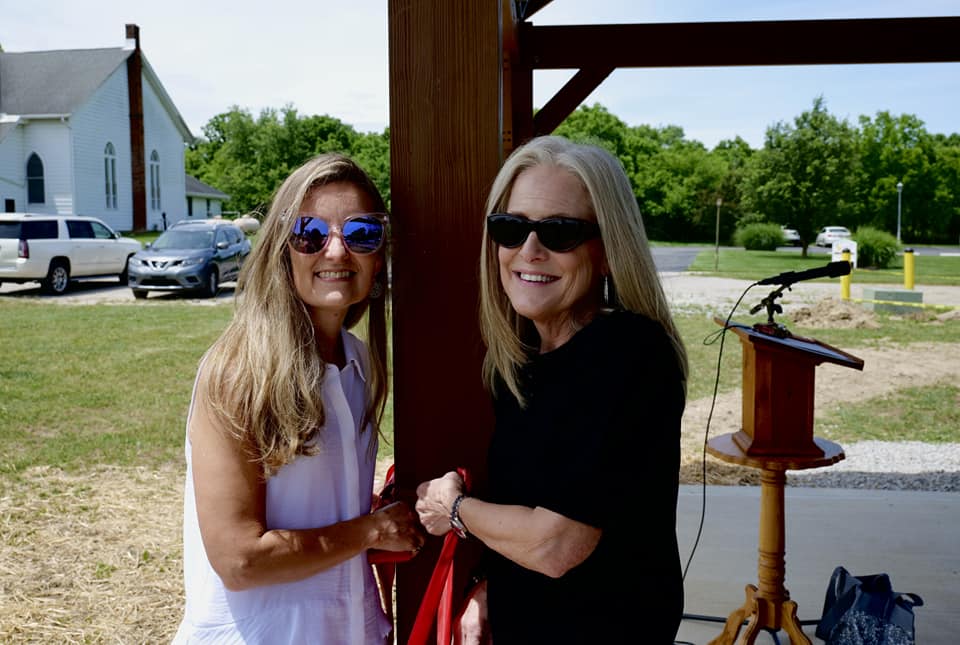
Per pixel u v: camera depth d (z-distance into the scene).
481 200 1.73
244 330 1.38
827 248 39.31
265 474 1.37
